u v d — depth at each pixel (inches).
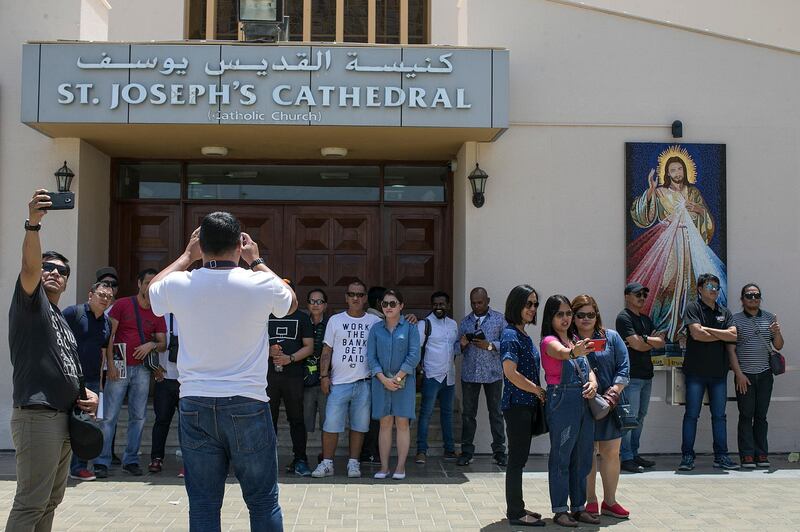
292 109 347.3
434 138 377.4
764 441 356.2
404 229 429.4
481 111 351.9
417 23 474.9
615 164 387.5
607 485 271.0
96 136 373.1
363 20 470.3
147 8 463.8
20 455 182.5
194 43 345.1
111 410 324.8
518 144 386.3
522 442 260.1
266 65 346.0
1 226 375.2
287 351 331.9
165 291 163.8
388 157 421.7
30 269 179.6
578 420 257.9
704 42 392.5
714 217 386.9
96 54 344.2
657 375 383.6
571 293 383.6
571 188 386.0
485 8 386.3
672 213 386.0
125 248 422.6
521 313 263.1
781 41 501.0
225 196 429.1
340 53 349.1
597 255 384.8
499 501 290.5
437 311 364.8
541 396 260.5
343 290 426.6
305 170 430.9
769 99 393.1
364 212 429.7
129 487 307.7
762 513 275.9
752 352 357.7
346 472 340.8
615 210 386.6
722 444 352.8
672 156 387.5
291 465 337.7
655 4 501.4
